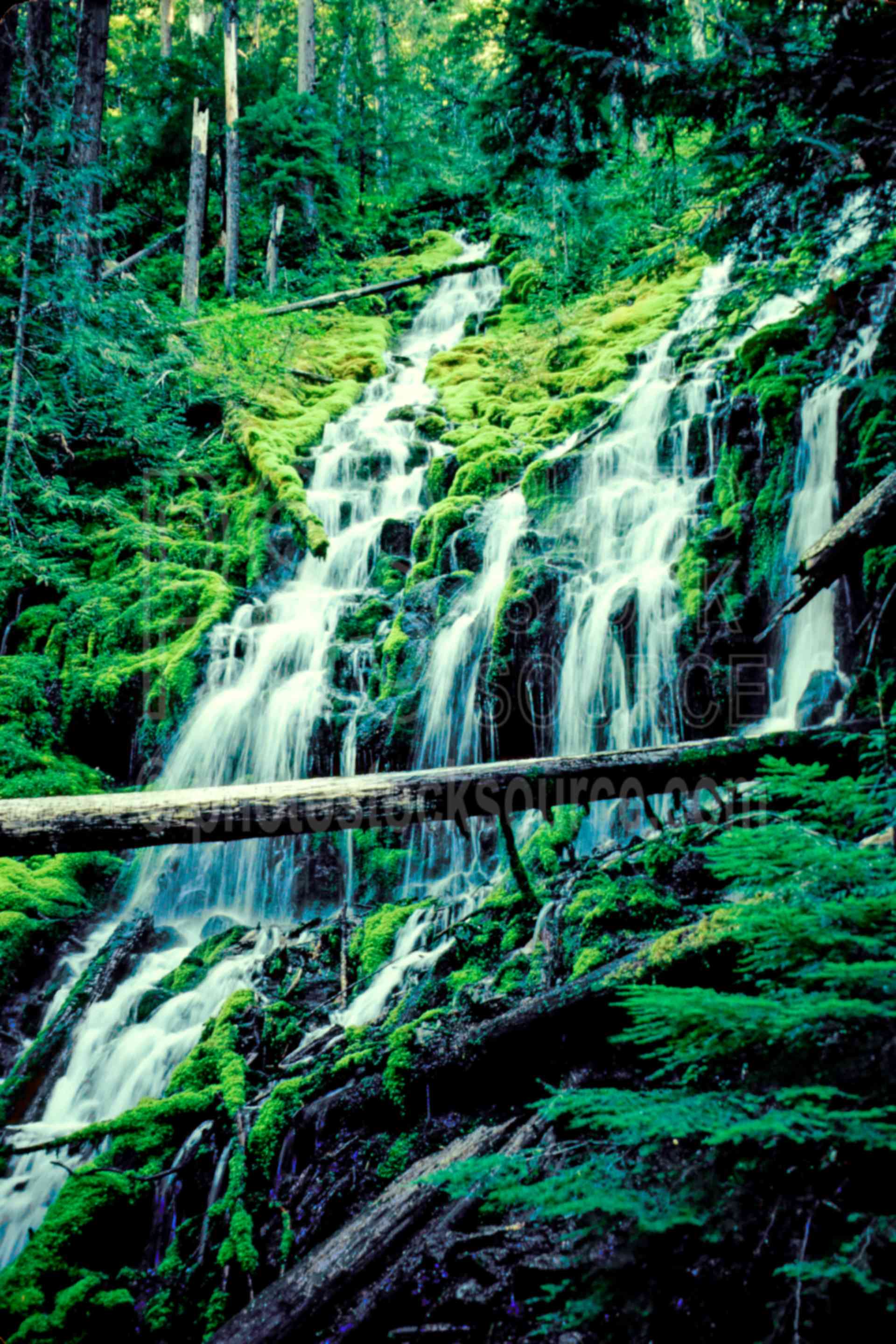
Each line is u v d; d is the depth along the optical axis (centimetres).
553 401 1065
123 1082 475
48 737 852
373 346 1538
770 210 445
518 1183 243
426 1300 238
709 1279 198
